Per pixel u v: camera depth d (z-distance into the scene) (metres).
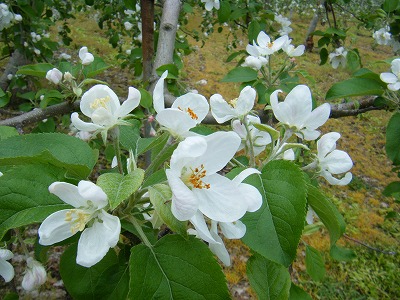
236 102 0.22
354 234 0.80
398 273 0.71
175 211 0.14
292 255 0.16
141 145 0.25
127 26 0.85
